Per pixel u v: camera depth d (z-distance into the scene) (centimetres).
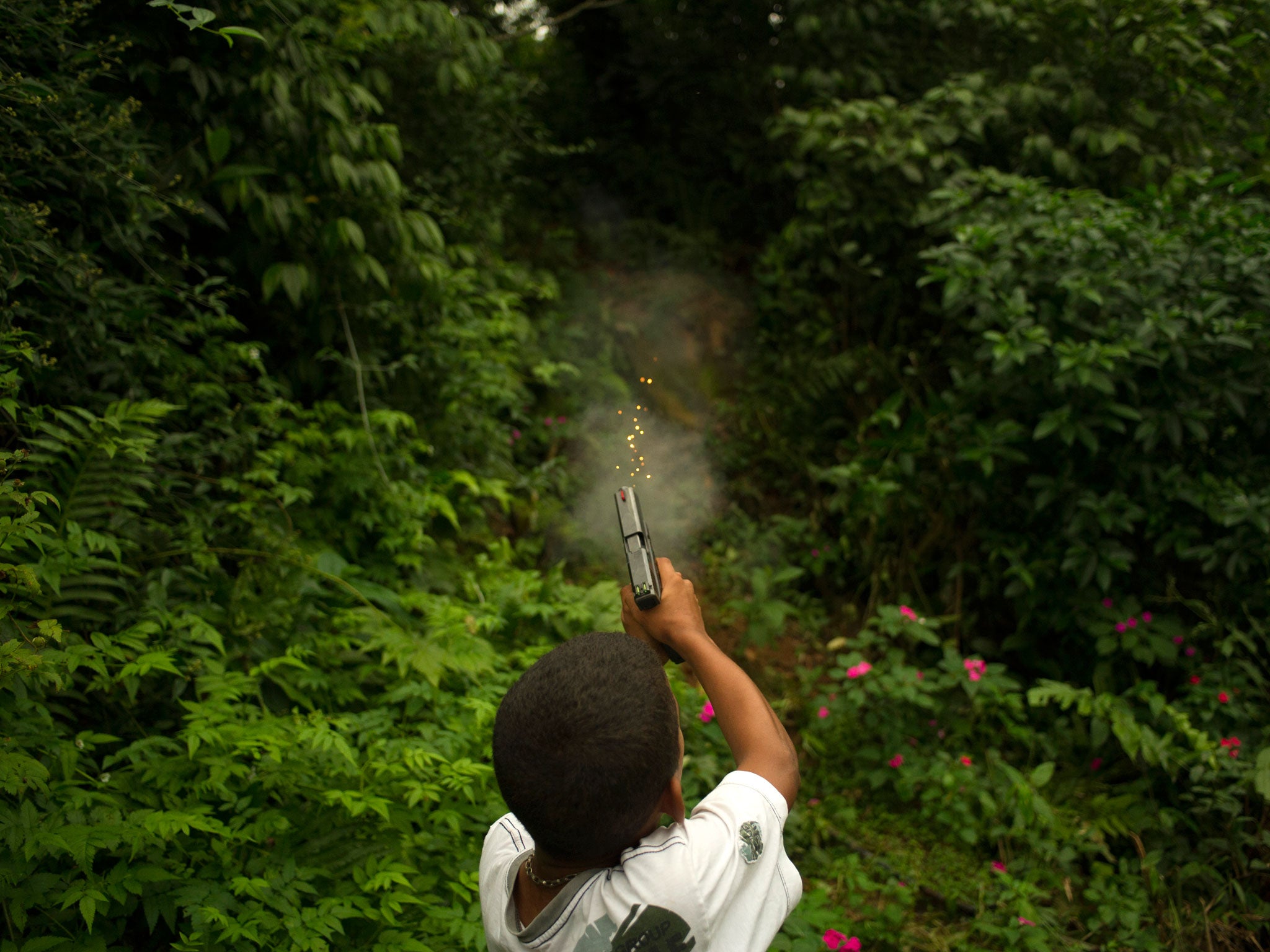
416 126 437
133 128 273
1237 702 331
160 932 188
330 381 369
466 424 402
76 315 252
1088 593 368
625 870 97
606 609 343
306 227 335
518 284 499
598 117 676
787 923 252
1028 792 308
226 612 262
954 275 377
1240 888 294
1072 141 459
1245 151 459
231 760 200
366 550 343
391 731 244
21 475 237
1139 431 343
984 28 501
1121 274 356
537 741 94
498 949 107
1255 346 344
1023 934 276
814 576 468
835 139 482
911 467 404
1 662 162
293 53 308
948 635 414
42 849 161
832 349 525
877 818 332
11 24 234
